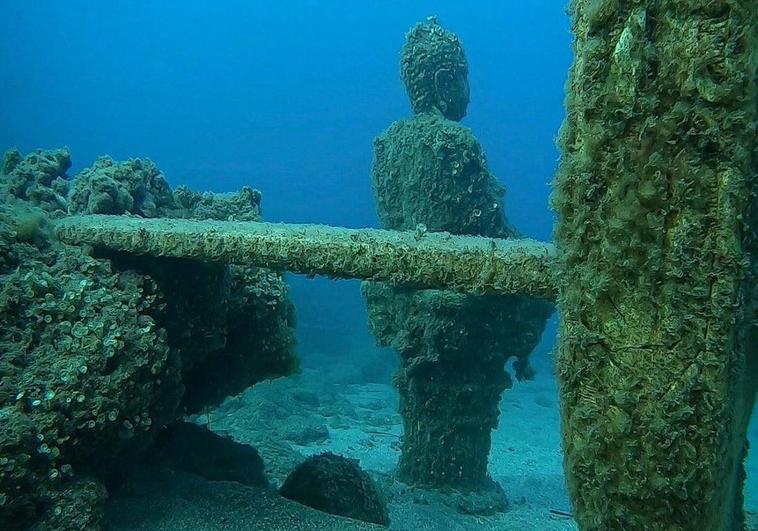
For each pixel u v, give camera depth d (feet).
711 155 7.00
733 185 6.92
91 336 12.30
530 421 46.14
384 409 46.50
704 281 7.16
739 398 7.67
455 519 23.44
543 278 10.53
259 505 14.38
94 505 11.67
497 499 25.41
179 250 12.89
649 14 7.07
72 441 11.69
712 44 6.79
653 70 7.09
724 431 7.37
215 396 18.06
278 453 28.12
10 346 11.99
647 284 7.45
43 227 14.20
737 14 6.68
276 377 18.88
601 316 7.86
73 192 17.15
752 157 7.02
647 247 7.38
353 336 75.66
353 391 52.95
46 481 11.25
